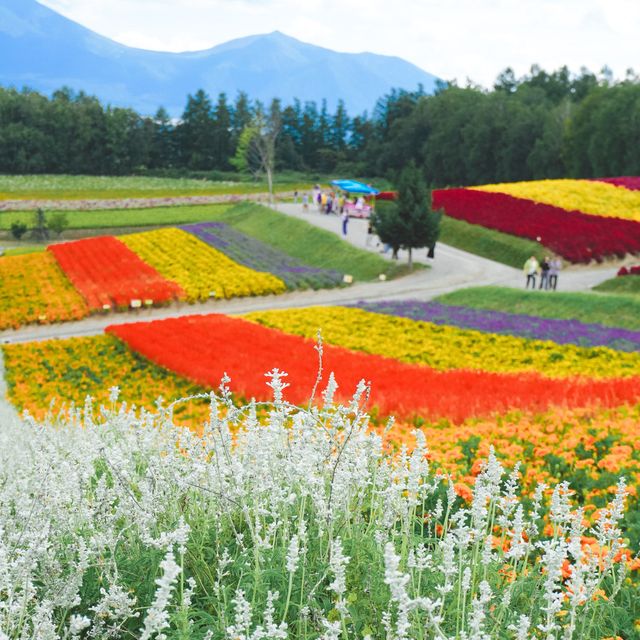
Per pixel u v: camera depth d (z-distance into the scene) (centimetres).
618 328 3192
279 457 610
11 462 797
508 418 1537
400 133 15600
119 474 585
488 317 3522
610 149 9800
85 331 4191
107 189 13675
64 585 473
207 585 520
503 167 12369
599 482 1021
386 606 470
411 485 541
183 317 3725
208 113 17688
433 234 4988
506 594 471
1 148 15825
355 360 2497
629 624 555
